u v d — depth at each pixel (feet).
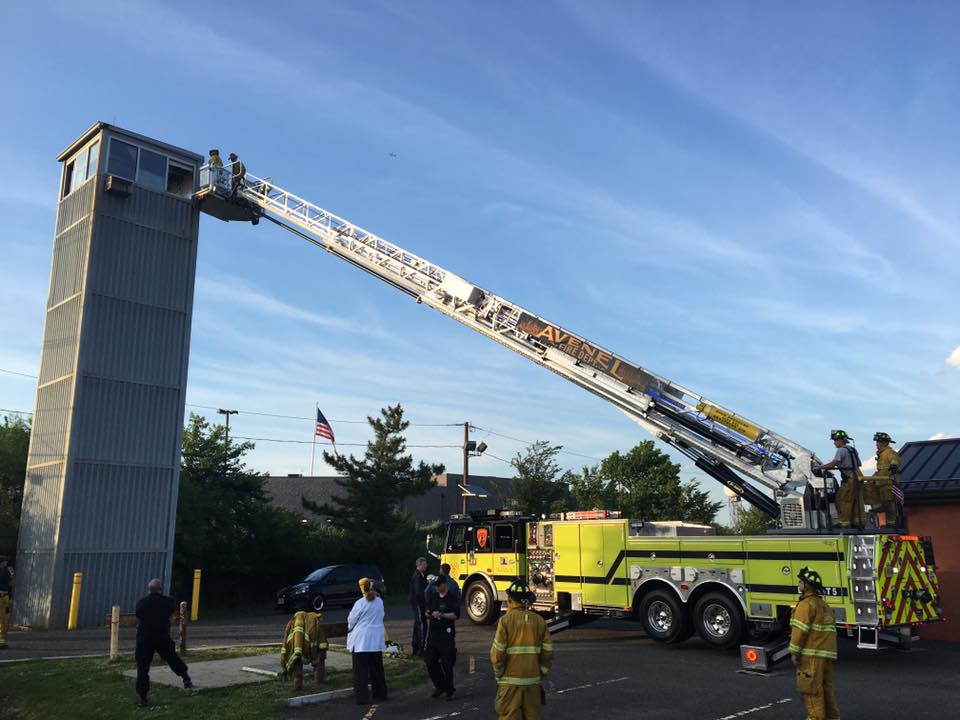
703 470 47.42
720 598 41.32
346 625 34.30
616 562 46.75
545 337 53.31
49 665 38.88
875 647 35.55
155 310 71.00
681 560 43.34
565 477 124.67
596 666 37.68
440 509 164.45
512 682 21.07
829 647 23.38
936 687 32.32
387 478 108.88
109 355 67.51
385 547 106.73
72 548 63.31
